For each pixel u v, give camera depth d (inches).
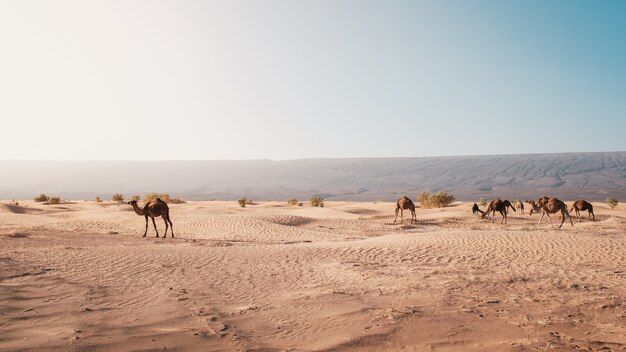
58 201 1991.9
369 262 514.0
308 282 406.0
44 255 487.5
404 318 271.7
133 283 381.4
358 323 265.0
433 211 1628.9
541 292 348.5
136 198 2012.8
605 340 219.5
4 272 386.3
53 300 307.7
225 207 1833.2
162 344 220.1
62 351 202.7
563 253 562.9
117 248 572.1
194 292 355.6
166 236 872.3
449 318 270.1
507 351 203.8
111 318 269.7
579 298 323.9
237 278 419.5
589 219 1307.8
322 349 218.2
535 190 7396.7
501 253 568.7
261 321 274.5
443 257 545.0
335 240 863.1
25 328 239.6
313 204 2182.6
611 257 532.7
